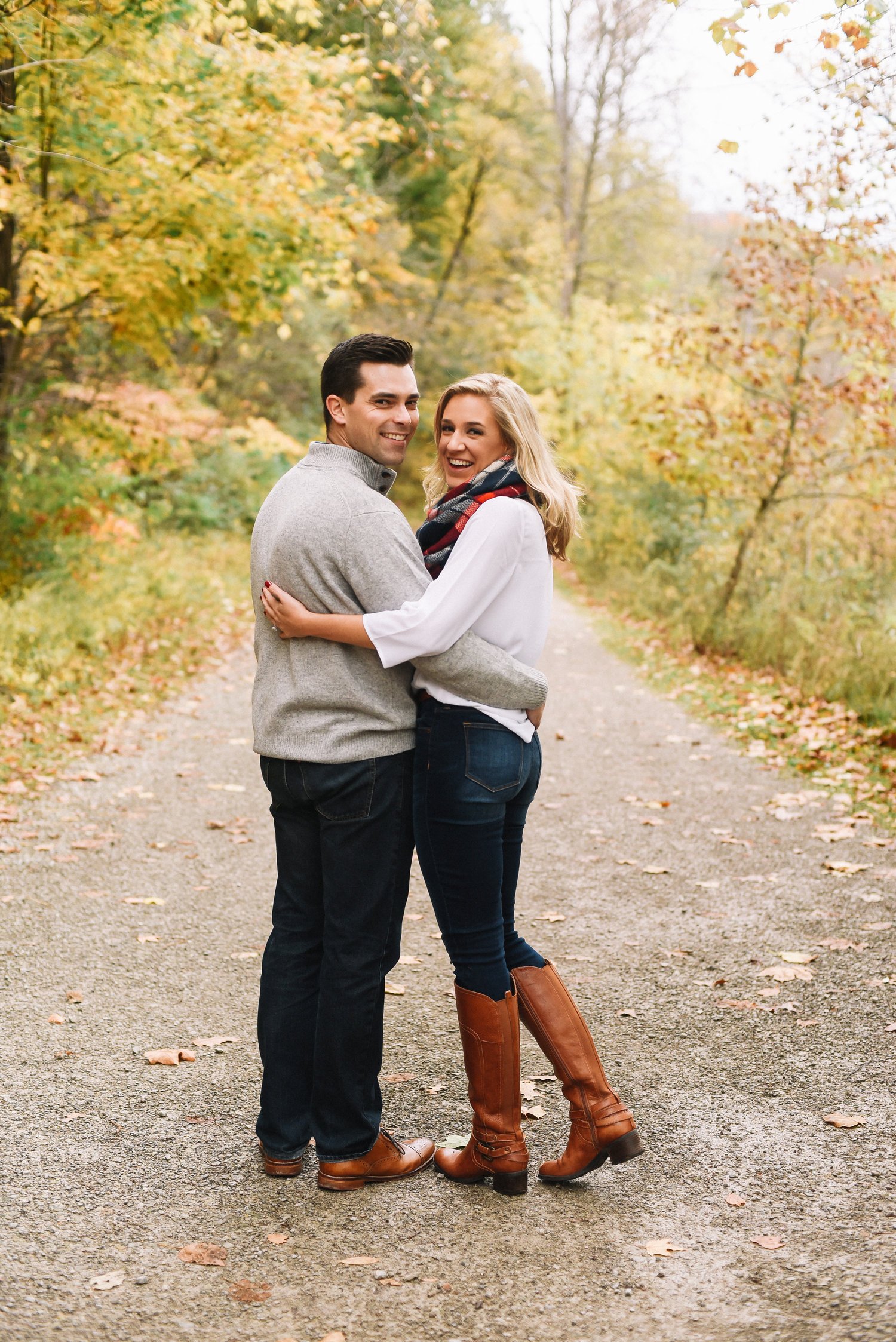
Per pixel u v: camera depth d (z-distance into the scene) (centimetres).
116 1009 332
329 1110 239
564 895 443
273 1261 214
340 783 231
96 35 736
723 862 483
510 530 229
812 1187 238
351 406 239
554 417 1981
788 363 1056
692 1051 307
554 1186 243
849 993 343
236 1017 329
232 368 1898
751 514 1158
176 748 680
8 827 509
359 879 235
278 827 248
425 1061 304
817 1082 287
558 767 664
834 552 1144
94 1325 192
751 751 693
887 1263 207
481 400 242
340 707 232
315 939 249
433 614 222
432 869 238
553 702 865
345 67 828
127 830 516
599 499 1811
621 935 398
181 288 892
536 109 2698
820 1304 196
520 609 238
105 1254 215
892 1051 303
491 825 233
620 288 2791
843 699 786
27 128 774
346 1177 240
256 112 804
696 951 381
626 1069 297
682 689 904
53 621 859
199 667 934
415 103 907
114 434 1060
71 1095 281
